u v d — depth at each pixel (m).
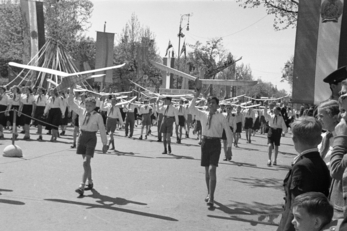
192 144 20.02
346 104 3.72
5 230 6.06
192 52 47.34
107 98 21.64
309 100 10.26
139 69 50.75
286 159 16.09
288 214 3.63
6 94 17.55
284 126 14.09
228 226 6.89
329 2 9.88
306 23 10.15
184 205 8.06
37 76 28.02
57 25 45.06
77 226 6.42
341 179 3.54
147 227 6.57
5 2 48.72
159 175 10.91
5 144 15.54
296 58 10.29
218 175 11.66
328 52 10.01
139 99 29.86
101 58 27.11
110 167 11.76
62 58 29.39
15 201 7.65
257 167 13.52
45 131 21.97
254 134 28.30
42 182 9.31
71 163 11.97
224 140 14.82
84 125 8.76
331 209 2.88
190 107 8.47
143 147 17.33
